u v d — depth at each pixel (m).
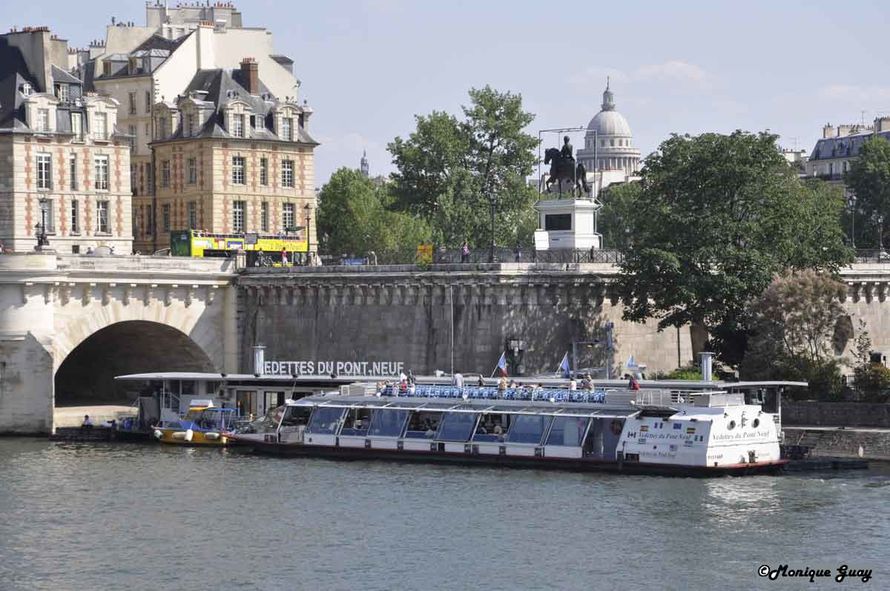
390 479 116.25
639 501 106.50
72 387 160.12
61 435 138.50
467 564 92.81
